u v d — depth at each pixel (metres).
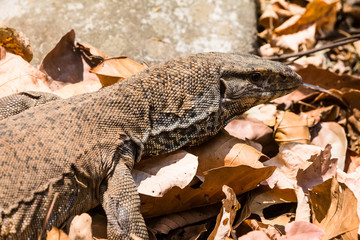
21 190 5.97
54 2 11.24
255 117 9.66
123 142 6.85
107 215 6.48
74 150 6.43
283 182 7.83
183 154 7.33
